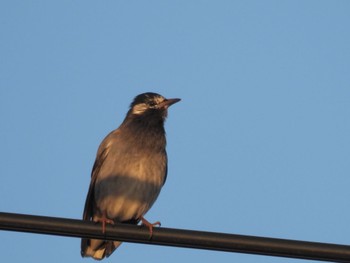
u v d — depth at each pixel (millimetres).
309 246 9773
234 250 10031
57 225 10242
